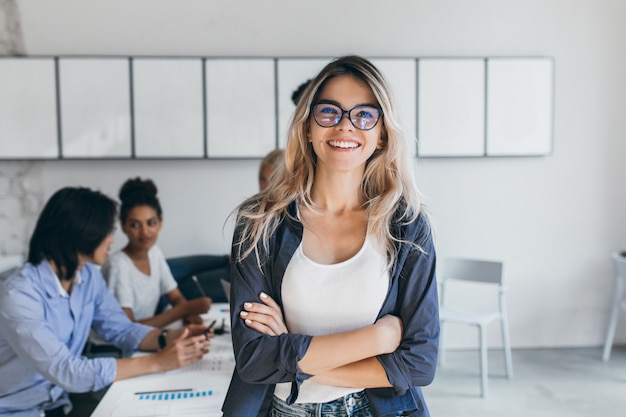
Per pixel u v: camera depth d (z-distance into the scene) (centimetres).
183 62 382
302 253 118
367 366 113
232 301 119
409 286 118
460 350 427
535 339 430
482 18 405
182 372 188
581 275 429
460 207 416
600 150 421
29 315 185
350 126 115
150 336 221
